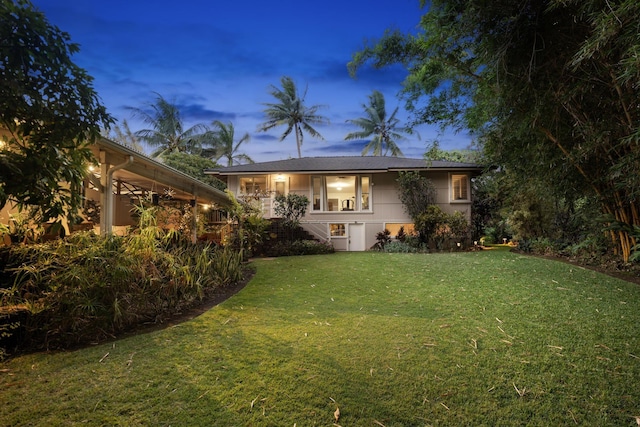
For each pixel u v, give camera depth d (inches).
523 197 415.2
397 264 315.9
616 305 164.4
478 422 80.4
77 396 90.5
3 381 98.0
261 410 85.2
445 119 387.2
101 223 212.7
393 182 538.6
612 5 129.6
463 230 464.1
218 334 137.1
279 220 512.4
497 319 150.7
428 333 135.9
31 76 83.3
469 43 196.7
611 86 175.3
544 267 268.4
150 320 156.0
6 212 185.3
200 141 957.2
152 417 82.2
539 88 189.0
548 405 85.9
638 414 81.8
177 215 334.3
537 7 161.0
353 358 113.7
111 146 202.7
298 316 161.9
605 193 242.5
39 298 127.6
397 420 81.4
